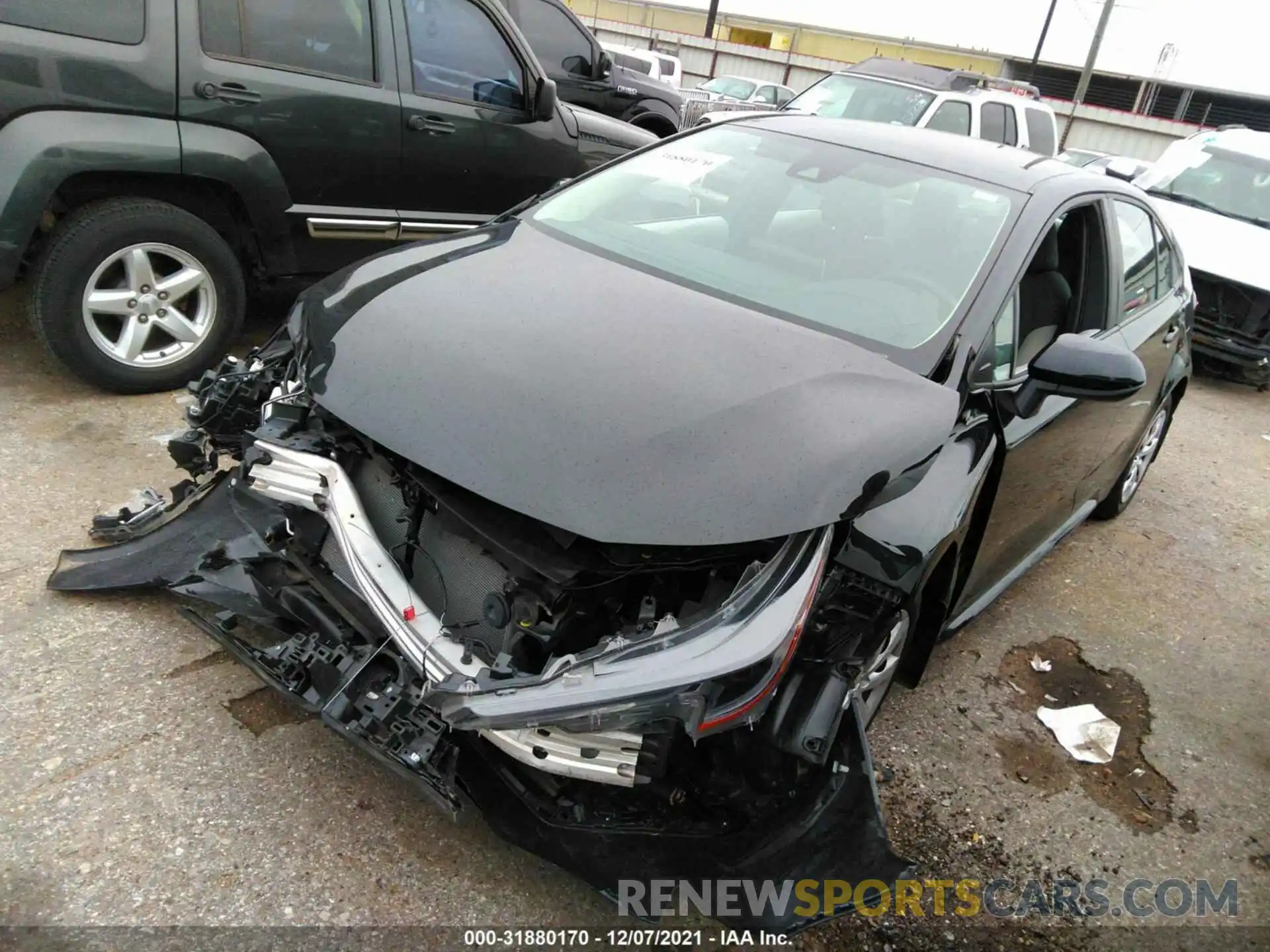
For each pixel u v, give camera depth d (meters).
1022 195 3.16
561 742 1.97
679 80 23.83
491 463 2.05
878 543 2.31
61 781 2.33
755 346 2.49
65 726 2.48
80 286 3.91
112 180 4.02
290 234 4.56
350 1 4.52
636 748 1.98
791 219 3.16
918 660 2.88
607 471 2.03
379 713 2.08
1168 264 4.50
